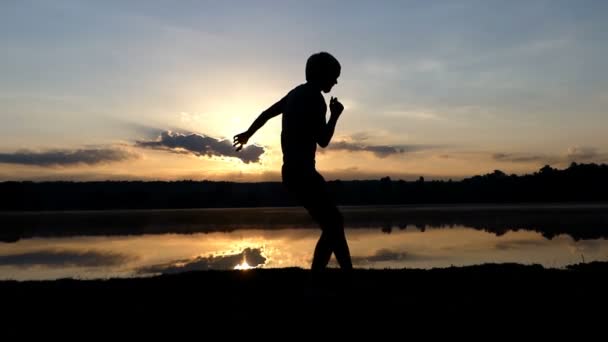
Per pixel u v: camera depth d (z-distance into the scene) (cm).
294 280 553
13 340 342
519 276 572
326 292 394
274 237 2845
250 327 362
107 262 1694
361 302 409
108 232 3541
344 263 385
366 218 5038
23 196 10719
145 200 11738
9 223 5084
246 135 426
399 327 356
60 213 8919
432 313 389
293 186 370
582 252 1780
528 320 371
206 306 429
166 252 2033
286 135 374
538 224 3612
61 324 379
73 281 575
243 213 7750
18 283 567
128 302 452
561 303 420
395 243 2261
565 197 11606
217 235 3098
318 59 385
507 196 12225
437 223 3981
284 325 363
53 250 2195
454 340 331
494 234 2778
